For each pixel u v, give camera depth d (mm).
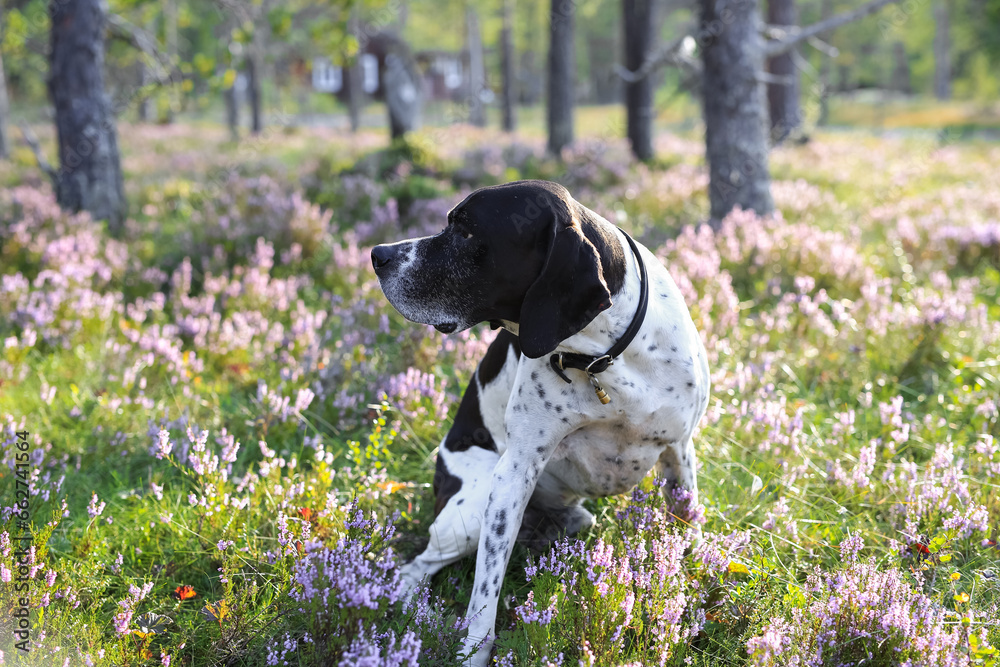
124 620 2252
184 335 4914
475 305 2439
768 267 5891
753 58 7121
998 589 2574
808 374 4297
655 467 2896
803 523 3014
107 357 4469
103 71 8367
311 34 10562
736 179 7305
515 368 2619
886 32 10383
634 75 8664
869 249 6402
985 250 6230
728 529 2916
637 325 2393
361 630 2162
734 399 3713
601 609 2250
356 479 3303
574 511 2979
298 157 16141
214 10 14656
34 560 2387
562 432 2523
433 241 2455
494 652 2438
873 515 3135
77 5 8008
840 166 12461
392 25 16781
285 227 6949
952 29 43750
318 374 4172
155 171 13203
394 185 9492
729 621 2479
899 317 4426
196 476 3355
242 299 5348
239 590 2555
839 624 2252
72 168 8242
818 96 17453
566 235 2240
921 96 49875
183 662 2361
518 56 48562
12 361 4422
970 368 4215
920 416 3918
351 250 6051
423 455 3594
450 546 2725
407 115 15312
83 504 3271
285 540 2596
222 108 40969
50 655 2203
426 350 4355
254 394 4254
